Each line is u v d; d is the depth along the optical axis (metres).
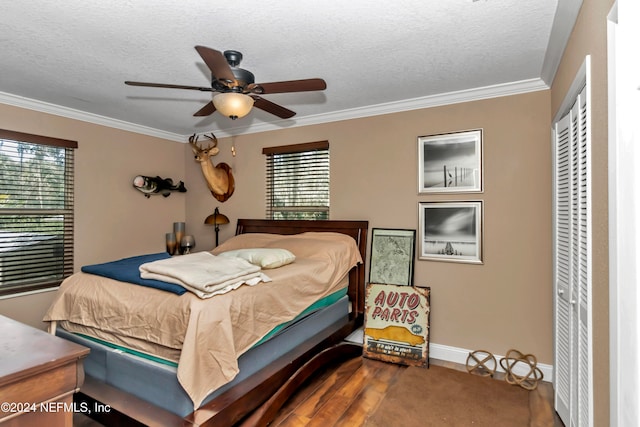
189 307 1.81
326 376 2.88
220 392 1.85
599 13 1.34
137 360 1.91
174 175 4.76
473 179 3.10
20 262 3.31
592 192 1.47
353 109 3.61
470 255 3.11
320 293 2.88
